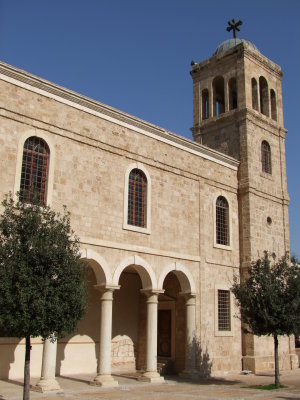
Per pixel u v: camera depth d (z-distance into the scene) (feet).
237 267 98.68
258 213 103.09
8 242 48.91
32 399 56.65
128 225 78.28
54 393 61.36
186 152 92.84
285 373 94.68
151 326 79.15
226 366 90.99
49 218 52.31
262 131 110.63
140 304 98.58
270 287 73.97
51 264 49.65
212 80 115.55
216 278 93.40
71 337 84.43
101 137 77.36
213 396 62.08
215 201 97.35
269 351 97.91
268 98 115.85
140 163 82.99
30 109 68.80
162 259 83.20
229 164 102.63
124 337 94.27
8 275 47.67
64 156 71.82
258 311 74.18
